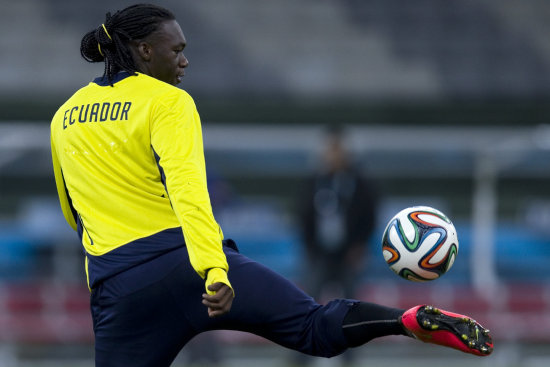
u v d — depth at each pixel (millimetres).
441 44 67812
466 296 49125
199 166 14227
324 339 14922
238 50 65688
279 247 51094
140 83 15055
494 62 66875
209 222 13898
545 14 70500
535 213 56969
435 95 64562
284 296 15031
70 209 16422
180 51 15750
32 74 62594
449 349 49594
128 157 14844
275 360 45344
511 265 53219
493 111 65188
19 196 58844
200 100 63125
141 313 14914
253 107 63562
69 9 67250
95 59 16094
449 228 15664
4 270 50875
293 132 51250
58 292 48094
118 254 14930
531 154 52062
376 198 38500
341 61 66062
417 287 49719
